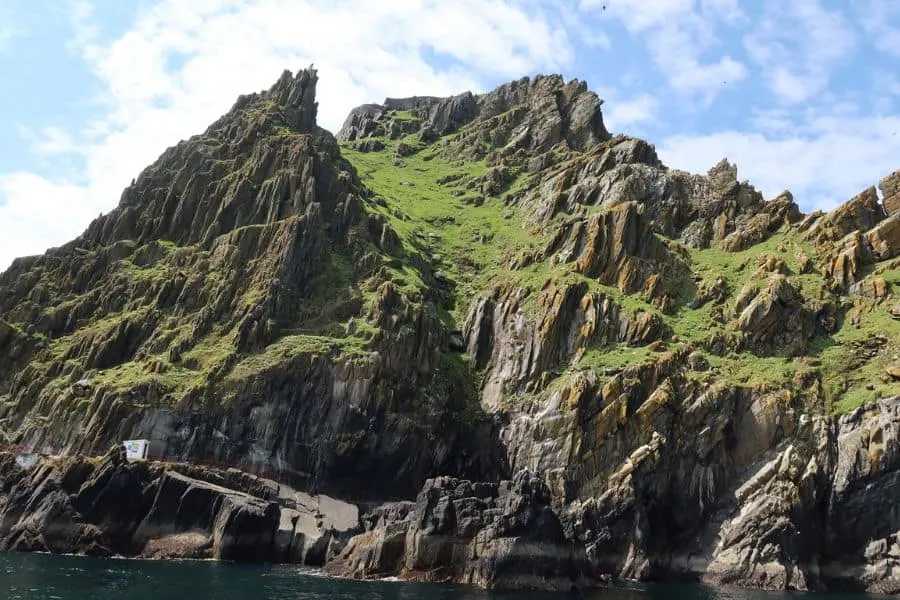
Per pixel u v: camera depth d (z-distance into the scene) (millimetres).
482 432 116688
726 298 128000
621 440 105188
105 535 86938
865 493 98750
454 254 152875
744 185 153625
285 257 121500
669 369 111750
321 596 66125
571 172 166375
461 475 113375
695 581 98250
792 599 83062
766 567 95000
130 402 101375
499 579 78250
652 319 120125
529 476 85938
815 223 139500
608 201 152625
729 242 143500
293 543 92188
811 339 119562
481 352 128750
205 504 90562
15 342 117438
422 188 187000
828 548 99312
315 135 156250
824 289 125188
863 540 98375
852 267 127375
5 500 91812
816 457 102312
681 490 103750
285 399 106062
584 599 74375
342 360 109688
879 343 114625
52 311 122812
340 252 131000
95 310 123500
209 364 108125
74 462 90812
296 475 102562
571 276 128625
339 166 152125
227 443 101938
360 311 120438
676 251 139375
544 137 195125
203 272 123562
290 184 134250
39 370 112938
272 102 158000
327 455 104312
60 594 60062
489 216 170125
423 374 117312
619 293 128000
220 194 136375
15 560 77062
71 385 106500
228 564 84750
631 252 132500
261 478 100562
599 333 121125
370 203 153500
